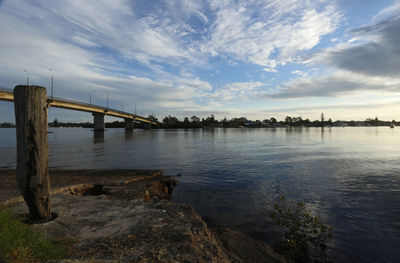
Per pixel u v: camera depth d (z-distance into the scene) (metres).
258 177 15.83
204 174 16.84
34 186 4.97
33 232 3.94
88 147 39.91
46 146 5.11
